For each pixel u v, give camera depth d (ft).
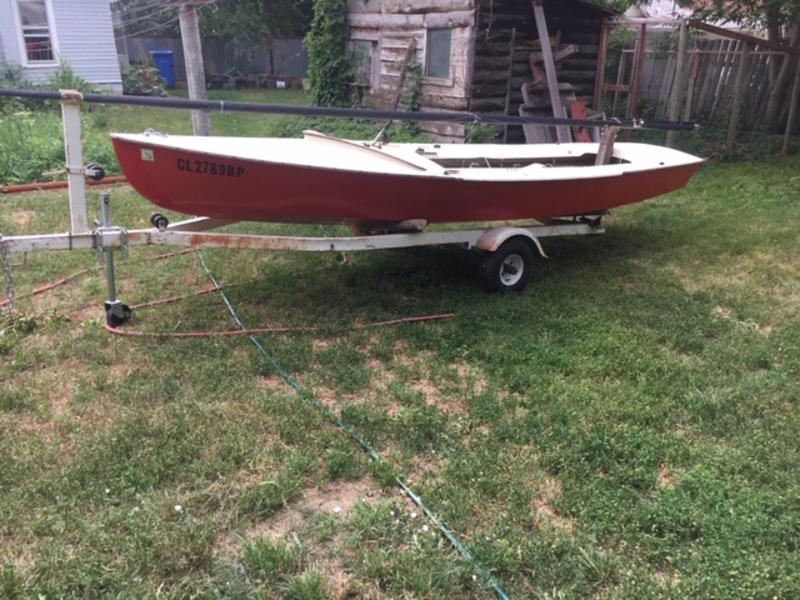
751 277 17.93
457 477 9.42
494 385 12.09
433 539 8.25
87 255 18.01
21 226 20.15
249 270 17.39
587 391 11.78
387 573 7.75
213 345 13.10
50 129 32.86
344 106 42.50
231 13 72.84
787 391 11.90
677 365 12.81
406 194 14.96
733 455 10.00
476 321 14.69
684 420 11.09
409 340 13.75
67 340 13.15
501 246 16.08
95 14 50.85
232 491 9.01
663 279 17.63
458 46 33.63
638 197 19.44
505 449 10.16
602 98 39.29
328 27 41.93
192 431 10.21
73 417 10.62
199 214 14.34
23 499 8.65
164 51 68.95
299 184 13.88
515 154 20.04
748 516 8.65
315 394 11.60
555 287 17.02
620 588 7.61
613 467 9.69
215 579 7.60
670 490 9.25
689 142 35.14
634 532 8.45
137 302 15.23
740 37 31.37
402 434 10.43
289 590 7.48
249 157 13.14
